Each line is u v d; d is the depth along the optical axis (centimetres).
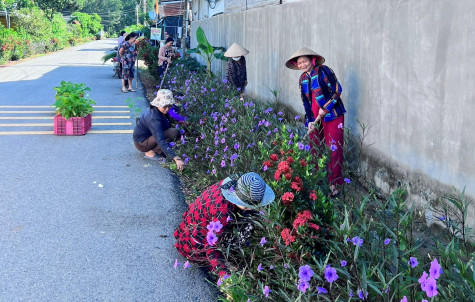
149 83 1605
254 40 1012
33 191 543
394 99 483
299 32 748
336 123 502
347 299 267
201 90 895
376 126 523
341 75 602
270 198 315
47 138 803
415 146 448
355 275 268
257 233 352
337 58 612
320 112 500
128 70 1382
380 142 514
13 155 693
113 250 406
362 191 527
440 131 410
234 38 1203
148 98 1286
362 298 242
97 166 647
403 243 283
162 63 1412
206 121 701
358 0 549
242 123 603
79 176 602
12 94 1330
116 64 1805
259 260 339
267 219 308
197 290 350
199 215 345
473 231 370
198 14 2092
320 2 660
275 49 870
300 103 750
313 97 518
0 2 3994
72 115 838
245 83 912
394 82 482
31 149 730
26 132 842
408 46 454
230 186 333
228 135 596
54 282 354
